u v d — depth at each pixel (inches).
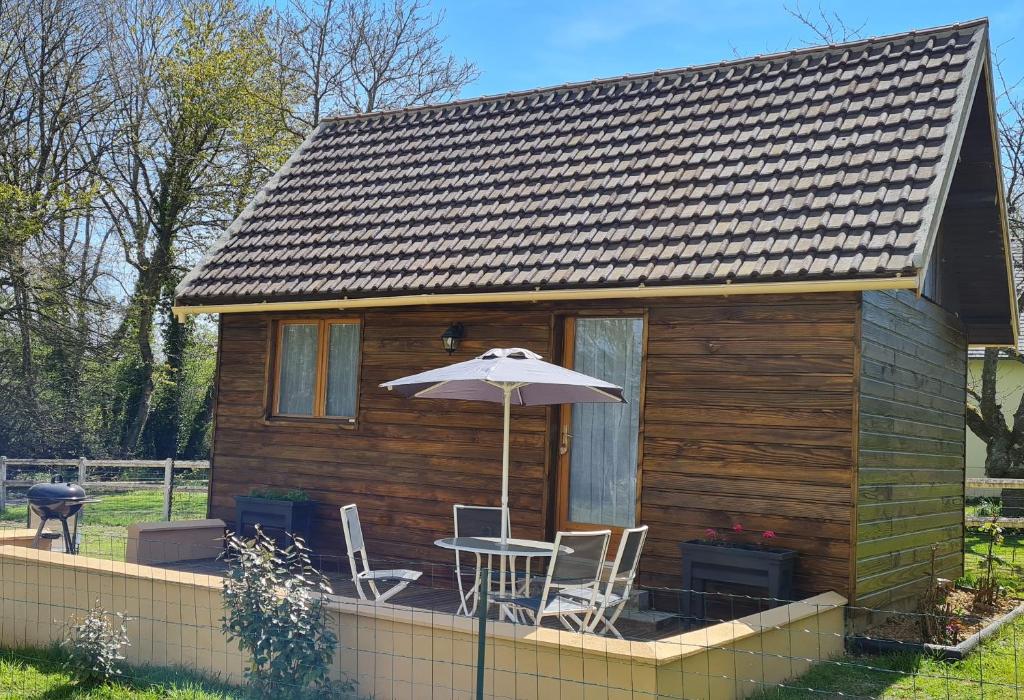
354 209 492.4
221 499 503.8
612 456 405.1
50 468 1059.9
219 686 287.1
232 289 470.9
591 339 412.2
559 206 425.1
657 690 226.1
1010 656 331.0
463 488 430.6
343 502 464.1
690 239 370.9
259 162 1236.5
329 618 281.1
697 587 348.5
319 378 484.1
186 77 1191.6
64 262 1040.8
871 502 353.7
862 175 362.9
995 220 480.7
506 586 389.1
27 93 1092.5
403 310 454.0
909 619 377.4
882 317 369.1
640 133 452.1
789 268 335.0
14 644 347.9
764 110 428.1
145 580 317.7
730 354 365.1
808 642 307.9
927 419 439.2
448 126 534.9
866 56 432.1
